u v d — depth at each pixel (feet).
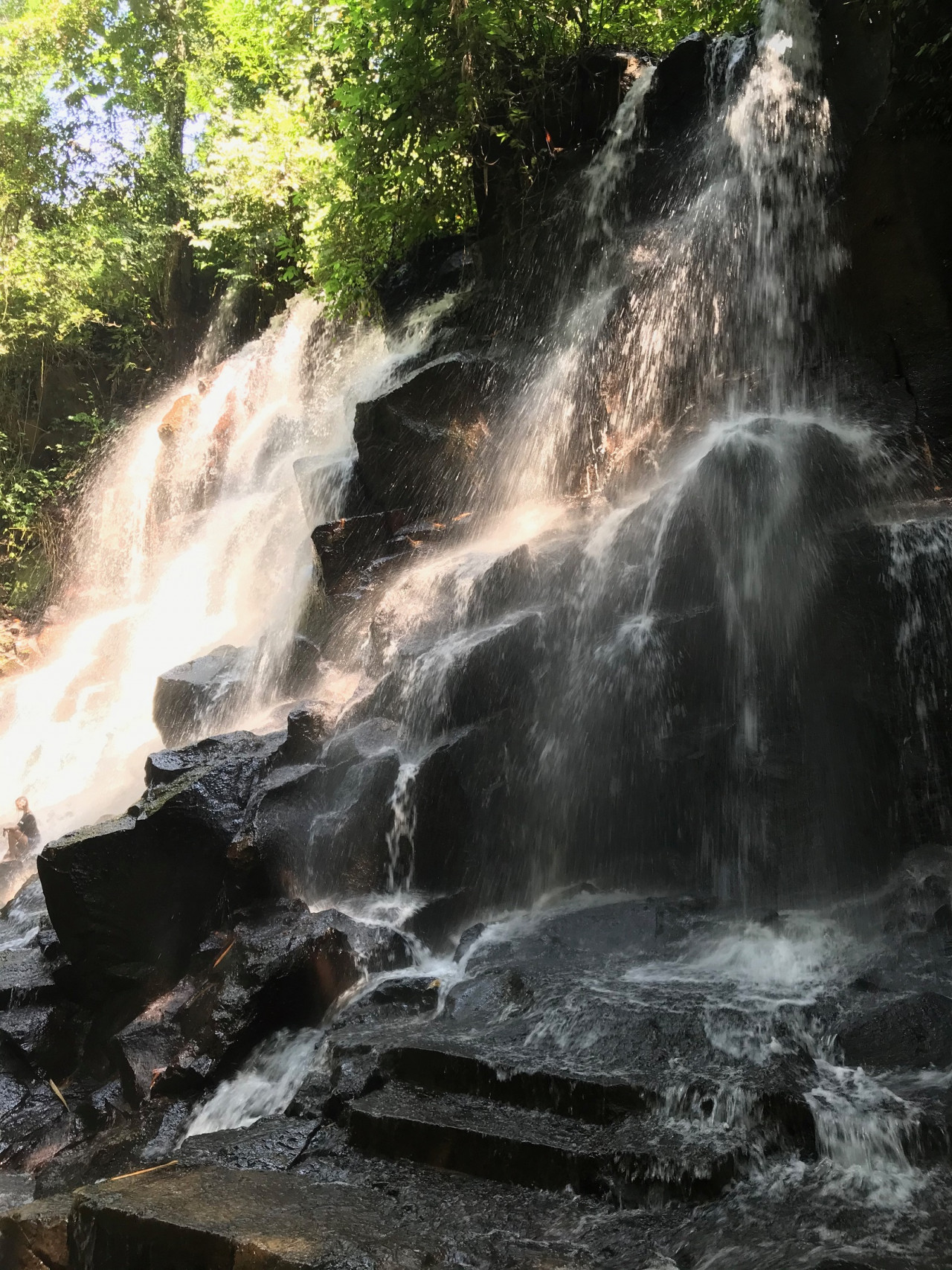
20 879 36.96
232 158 62.34
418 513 37.91
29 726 55.26
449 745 26.48
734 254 35.99
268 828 25.52
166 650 51.96
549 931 22.85
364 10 45.11
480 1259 12.13
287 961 21.81
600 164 40.63
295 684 34.76
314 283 60.90
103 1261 13.53
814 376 33.35
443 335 44.52
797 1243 12.09
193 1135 18.31
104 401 81.30
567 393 37.52
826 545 24.77
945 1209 12.48
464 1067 16.76
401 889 26.09
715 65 38.06
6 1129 22.03
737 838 24.67
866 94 33.63
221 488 62.34
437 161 44.60
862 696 23.80
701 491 26.58
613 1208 13.51
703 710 25.93
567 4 41.63
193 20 78.38
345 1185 14.60
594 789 26.68
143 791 38.93
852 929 20.88
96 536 72.23
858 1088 14.90
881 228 32.30
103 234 77.82
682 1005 17.61
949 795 22.61
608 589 28.14
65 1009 25.41
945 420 29.99
